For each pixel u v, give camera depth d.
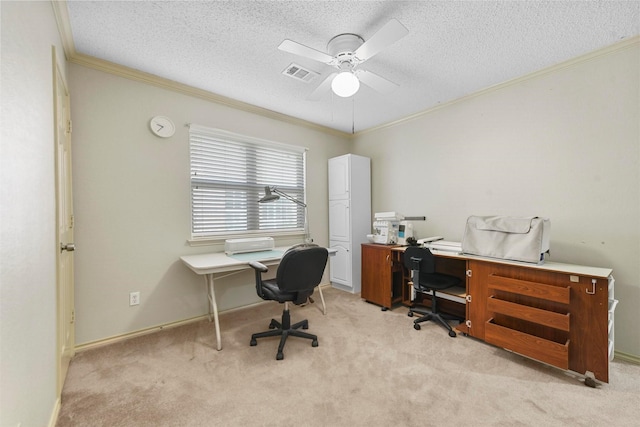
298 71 2.32
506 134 2.54
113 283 2.20
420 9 1.61
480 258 2.16
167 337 2.28
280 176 3.41
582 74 2.10
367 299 3.15
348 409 1.42
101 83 2.16
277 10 1.61
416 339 2.22
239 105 2.95
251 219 3.14
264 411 1.42
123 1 1.53
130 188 2.29
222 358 1.94
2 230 0.76
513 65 2.24
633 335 1.89
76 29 1.76
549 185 2.28
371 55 1.77
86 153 2.09
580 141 2.12
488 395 1.53
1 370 0.74
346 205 3.61
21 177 0.91
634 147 1.89
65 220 1.79
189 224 2.62
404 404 1.46
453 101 2.93
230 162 2.96
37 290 1.07
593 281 1.64
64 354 1.71
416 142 3.33
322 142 3.83
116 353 2.01
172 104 2.52
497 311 1.99
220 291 2.81
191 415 1.39
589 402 1.47
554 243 2.24
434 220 3.15
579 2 1.55
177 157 2.55
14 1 0.87
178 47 1.98
